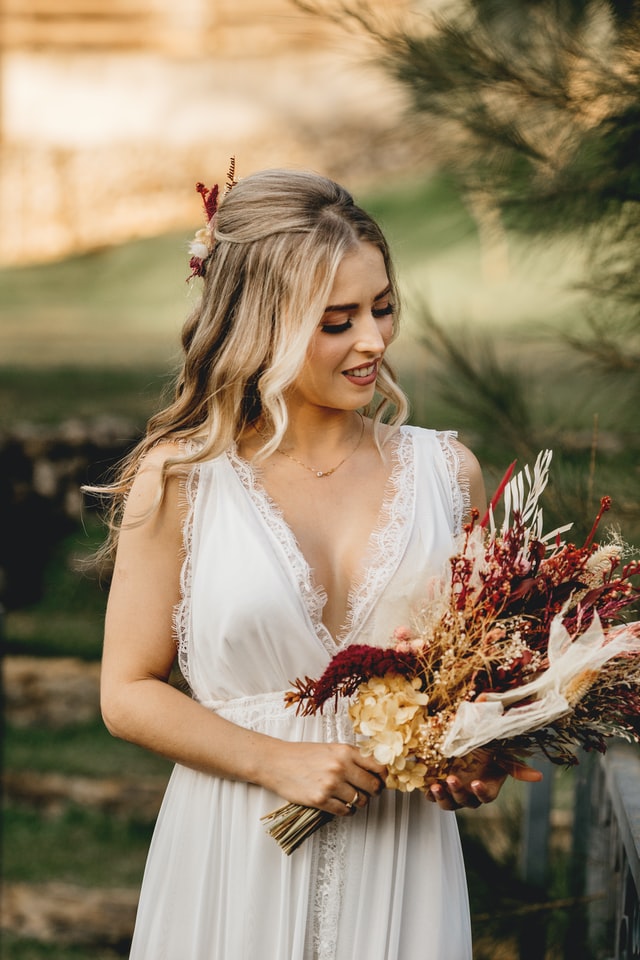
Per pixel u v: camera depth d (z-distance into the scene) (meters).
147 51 17.61
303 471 2.01
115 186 17.39
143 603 1.95
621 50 2.72
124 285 15.40
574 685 1.61
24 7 17.56
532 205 2.88
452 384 2.92
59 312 14.12
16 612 8.00
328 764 1.79
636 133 2.74
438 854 1.91
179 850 1.96
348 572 1.95
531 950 2.68
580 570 1.75
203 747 1.86
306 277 1.85
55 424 9.00
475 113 2.84
